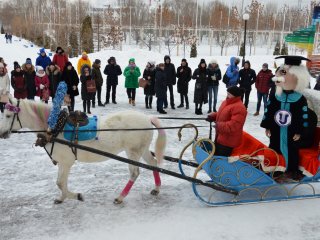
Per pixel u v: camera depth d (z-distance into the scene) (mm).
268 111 5652
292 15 49062
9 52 34500
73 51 39562
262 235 4684
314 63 15516
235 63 12539
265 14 52812
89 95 11406
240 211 5273
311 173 5352
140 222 4980
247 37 48094
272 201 5570
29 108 5191
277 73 5480
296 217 5133
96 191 5977
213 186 5270
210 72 12047
